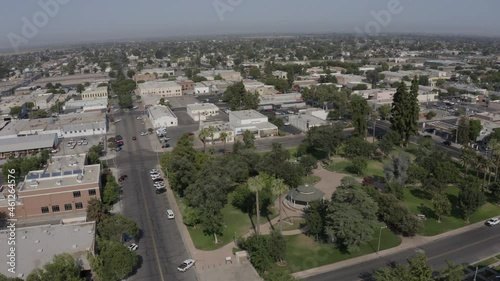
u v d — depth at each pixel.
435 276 68.06
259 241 73.31
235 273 70.81
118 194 105.06
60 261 59.03
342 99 199.38
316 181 115.38
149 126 185.38
